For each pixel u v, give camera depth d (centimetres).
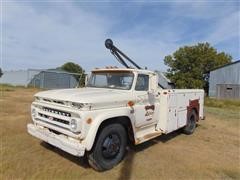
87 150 375
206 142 659
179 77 3997
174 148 578
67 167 421
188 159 504
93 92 450
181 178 409
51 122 420
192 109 746
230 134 782
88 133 372
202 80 3909
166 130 568
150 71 537
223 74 2773
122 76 509
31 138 579
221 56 4138
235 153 572
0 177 368
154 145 595
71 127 376
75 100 382
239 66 2605
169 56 4300
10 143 533
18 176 375
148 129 540
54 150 502
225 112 1411
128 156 496
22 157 454
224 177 425
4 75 4231
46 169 407
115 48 621
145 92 514
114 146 430
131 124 465
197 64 3978
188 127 729
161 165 460
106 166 415
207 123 973
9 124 719
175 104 613
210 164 483
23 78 3803
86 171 410
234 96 2647
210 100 2203
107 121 420
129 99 464
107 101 411
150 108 530
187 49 4081
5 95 1669
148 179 396
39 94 464
